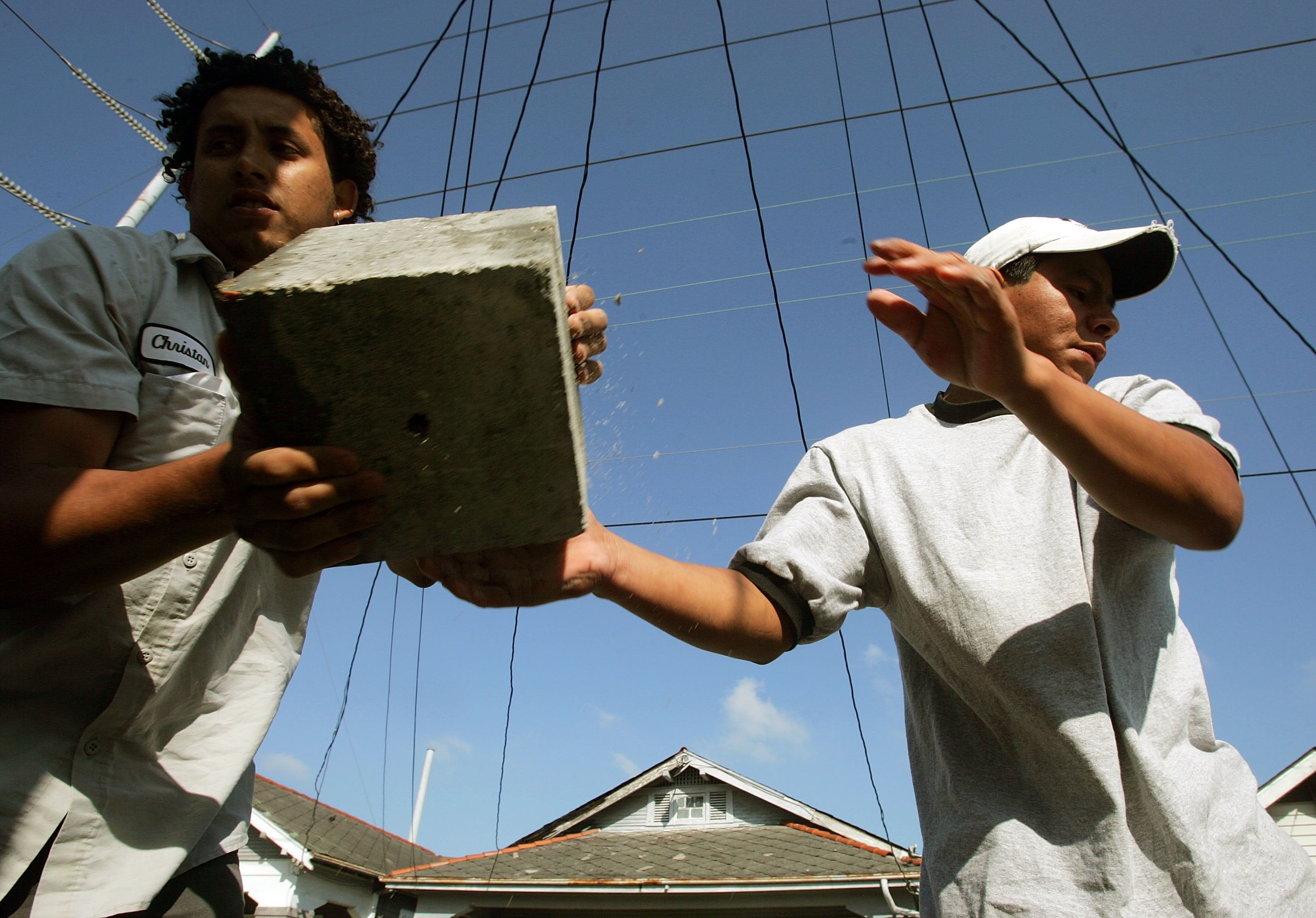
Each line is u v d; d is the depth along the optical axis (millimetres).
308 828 10102
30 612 1322
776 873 7969
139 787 1396
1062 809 1196
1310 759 8297
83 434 1265
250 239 1739
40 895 1248
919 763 1423
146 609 1397
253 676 1635
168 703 1443
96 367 1295
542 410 962
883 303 1118
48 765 1299
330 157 2064
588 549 1224
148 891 1349
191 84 1928
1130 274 1665
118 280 1418
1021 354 1049
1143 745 1187
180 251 1557
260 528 964
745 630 1346
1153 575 1359
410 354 918
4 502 1020
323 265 950
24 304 1307
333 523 985
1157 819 1149
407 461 979
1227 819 1192
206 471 962
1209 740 1280
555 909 8469
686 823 10305
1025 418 1100
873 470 1532
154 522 988
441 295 890
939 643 1344
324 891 9203
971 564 1342
